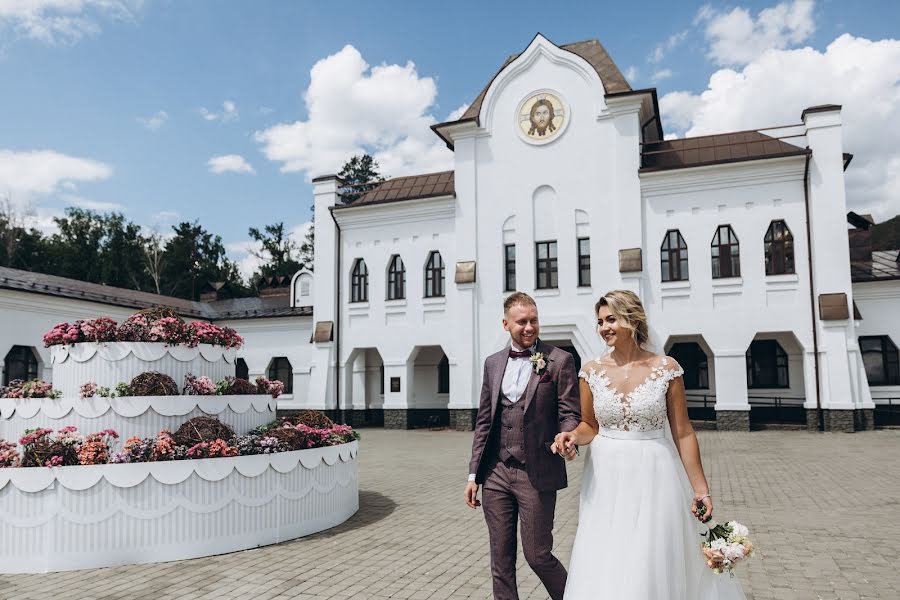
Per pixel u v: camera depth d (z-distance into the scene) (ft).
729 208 71.20
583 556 11.87
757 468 40.86
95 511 20.83
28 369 76.07
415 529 25.91
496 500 13.42
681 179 72.90
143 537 21.17
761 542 22.54
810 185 68.33
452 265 82.74
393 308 85.35
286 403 95.30
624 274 73.05
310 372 91.50
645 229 74.08
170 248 195.31
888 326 72.18
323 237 90.27
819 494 31.53
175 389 25.45
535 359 13.39
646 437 12.00
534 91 79.87
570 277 76.33
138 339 25.84
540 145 79.20
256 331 98.48
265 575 19.57
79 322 26.45
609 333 12.52
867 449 50.24
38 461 21.22
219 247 206.80
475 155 82.12
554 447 12.19
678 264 72.90
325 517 26.13
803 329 67.92
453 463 47.93
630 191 74.23
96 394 24.35
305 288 99.76
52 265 170.81
